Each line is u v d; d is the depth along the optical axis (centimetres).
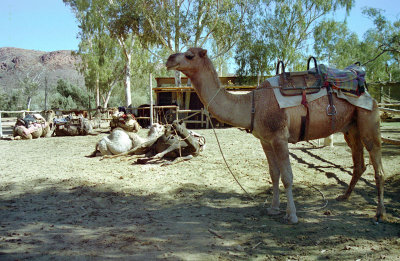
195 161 909
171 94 2589
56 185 673
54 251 367
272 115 460
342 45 3459
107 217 487
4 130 2314
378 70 3775
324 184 665
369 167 797
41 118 1720
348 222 461
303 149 1084
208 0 2802
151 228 441
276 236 415
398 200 555
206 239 404
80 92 5894
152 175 755
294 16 3180
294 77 487
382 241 396
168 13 2884
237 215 497
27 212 508
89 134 1798
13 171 820
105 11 3312
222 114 470
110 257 353
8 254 358
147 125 2411
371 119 483
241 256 361
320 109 470
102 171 796
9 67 18238
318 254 365
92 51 4300
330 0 3134
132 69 4578
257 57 3184
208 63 464
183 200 576
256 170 801
